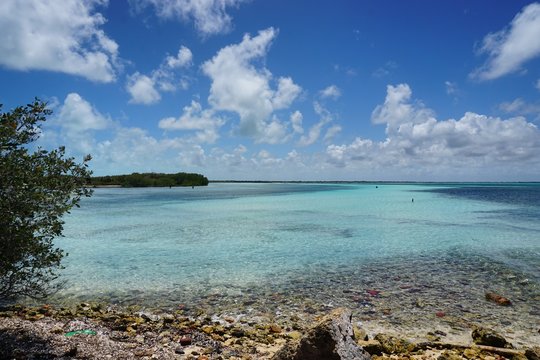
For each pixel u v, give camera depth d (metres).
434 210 46.88
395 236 26.30
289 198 76.62
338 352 5.80
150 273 16.20
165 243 23.45
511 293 13.34
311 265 17.75
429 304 12.27
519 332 10.02
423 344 9.05
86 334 8.35
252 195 90.25
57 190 7.41
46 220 7.33
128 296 13.17
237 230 29.16
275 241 24.23
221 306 12.20
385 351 8.54
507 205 54.84
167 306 12.17
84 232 27.92
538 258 18.97
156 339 8.84
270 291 13.77
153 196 82.56
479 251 20.91
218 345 8.69
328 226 31.58
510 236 25.95
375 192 111.25
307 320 10.98
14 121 7.01
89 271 16.48
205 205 55.78
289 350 6.29
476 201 64.81
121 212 43.69
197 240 24.56
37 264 7.42
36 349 6.88
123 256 19.66
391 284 14.59
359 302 12.53
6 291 7.36
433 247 22.16
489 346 9.02
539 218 37.09
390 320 10.90
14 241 6.66
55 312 11.11
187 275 15.89
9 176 6.68
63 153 7.66
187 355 7.89
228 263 18.14
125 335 8.80
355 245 22.84
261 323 10.74
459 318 11.03
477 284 14.50
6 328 7.98
